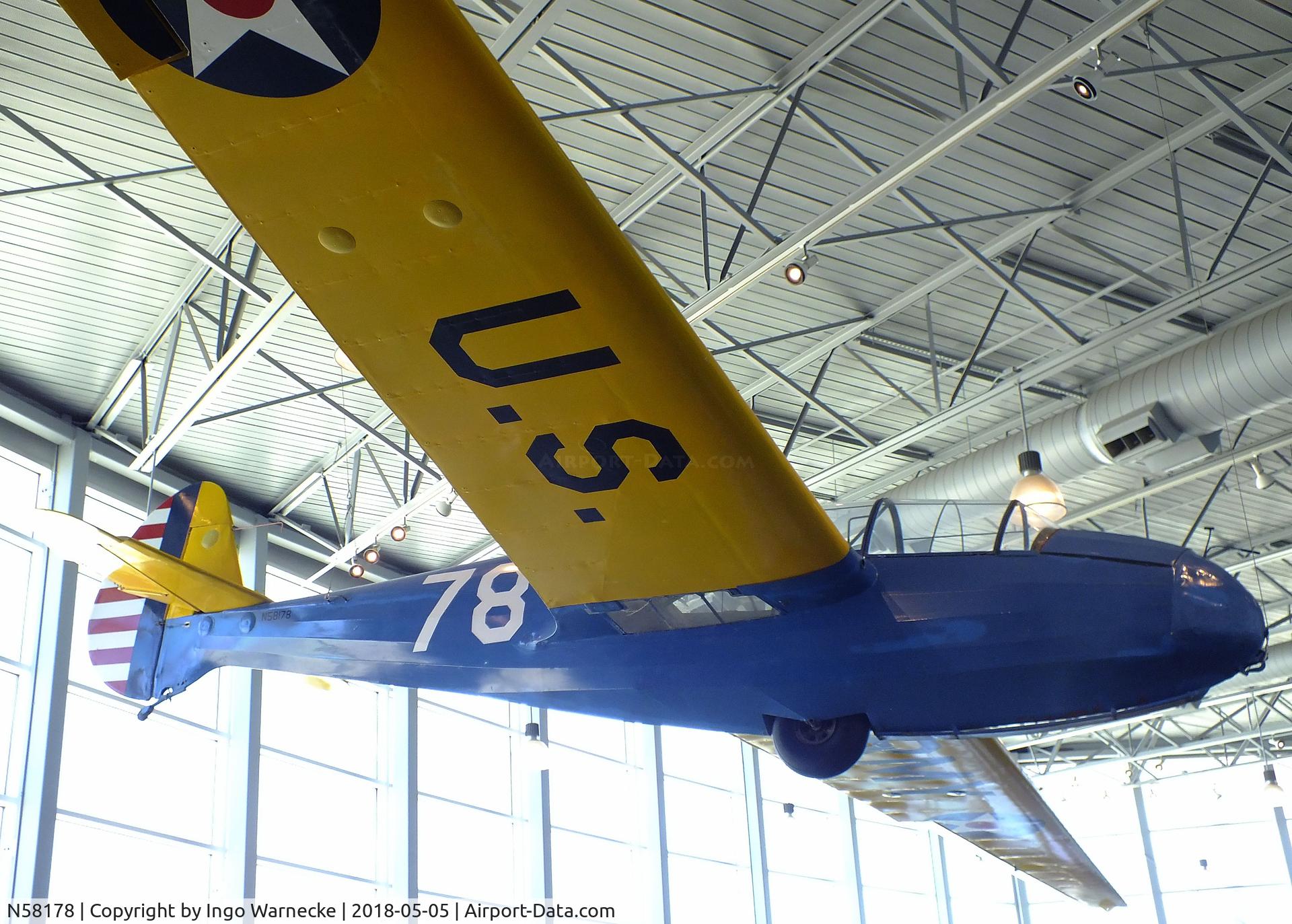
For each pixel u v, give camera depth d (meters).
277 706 12.31
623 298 3.22
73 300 9.59
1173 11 6.93
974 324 10.30
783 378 10.11
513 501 4.06
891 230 7.76
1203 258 9.37
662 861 15.22
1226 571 4.59
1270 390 8.50
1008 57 7.29
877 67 7.39
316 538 13.32
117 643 6.91
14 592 10.18
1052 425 9.83
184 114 2.75
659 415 3.62
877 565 4.75
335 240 3.08
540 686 5.26
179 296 9.56
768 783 18.00
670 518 4.09
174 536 7.49
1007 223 8.89
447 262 3.13
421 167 2.86
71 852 9.84
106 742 10.50
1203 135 7.89
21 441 10.66
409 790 12.83
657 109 7.68
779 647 4.66
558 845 14.34
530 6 5.78
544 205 2.96
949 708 4.61
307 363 10.45
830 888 18.17
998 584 4.59
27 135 7.79
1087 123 7.87
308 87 2.67
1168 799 22.06
